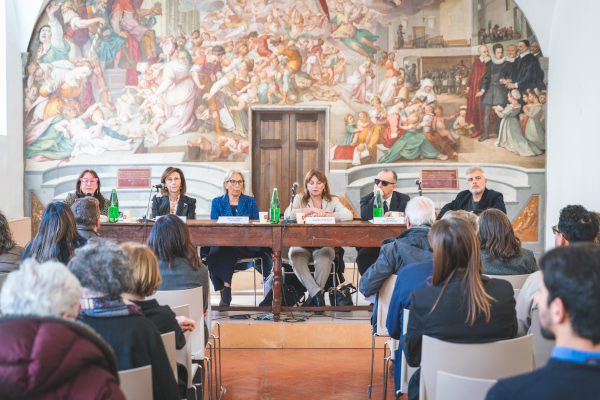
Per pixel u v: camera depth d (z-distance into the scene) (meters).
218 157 9.02
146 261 2.42
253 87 8.98
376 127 9.02
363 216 5.84
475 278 2.38
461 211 3.57
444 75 8.99
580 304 1.25
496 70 8.97
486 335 2.36
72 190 8.95
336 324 5.03
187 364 2.88
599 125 7.25
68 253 3.42
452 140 9.01
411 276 2.92
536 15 8.78
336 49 9.00
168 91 8.96
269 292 5.56
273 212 5.20
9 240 3.55
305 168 9.20
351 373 4.36
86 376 1.42
